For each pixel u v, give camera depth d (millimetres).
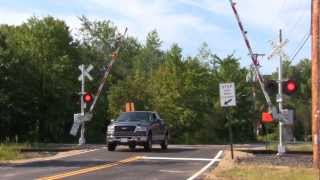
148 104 74625
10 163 25234
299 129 115188
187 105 75250
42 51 71938
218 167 22891
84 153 30875
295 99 117250
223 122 82562
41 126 68062
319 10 21828
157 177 19719
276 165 22859
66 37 75750
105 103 79500
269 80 29328
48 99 68625
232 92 25031
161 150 33781
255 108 88000
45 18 74562
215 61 88438
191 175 20406
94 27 102062
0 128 63094
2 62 63125
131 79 79938
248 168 21578
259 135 83812
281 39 28922
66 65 71938
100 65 92688
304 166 22406
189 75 75750
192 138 73938
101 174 20531
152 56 112062
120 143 32375
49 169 22391
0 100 61875
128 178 19359
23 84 65000
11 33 73938
